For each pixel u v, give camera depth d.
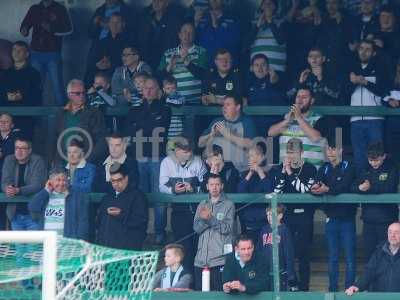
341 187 33.69
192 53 38.00
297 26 38.38
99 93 37.91
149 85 36.28
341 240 34.09
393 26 38.00
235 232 33.62
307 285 33.91
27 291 23.33
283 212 32.34
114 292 22.45
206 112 37.06
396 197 33.69
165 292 30.19
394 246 31.23
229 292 30.16
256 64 37.41
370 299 30.28
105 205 33.22
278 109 37.03
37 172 34.84
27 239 18.50
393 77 36.94
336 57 37.19
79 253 22.23
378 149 33.69
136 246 33.12
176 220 34.59
